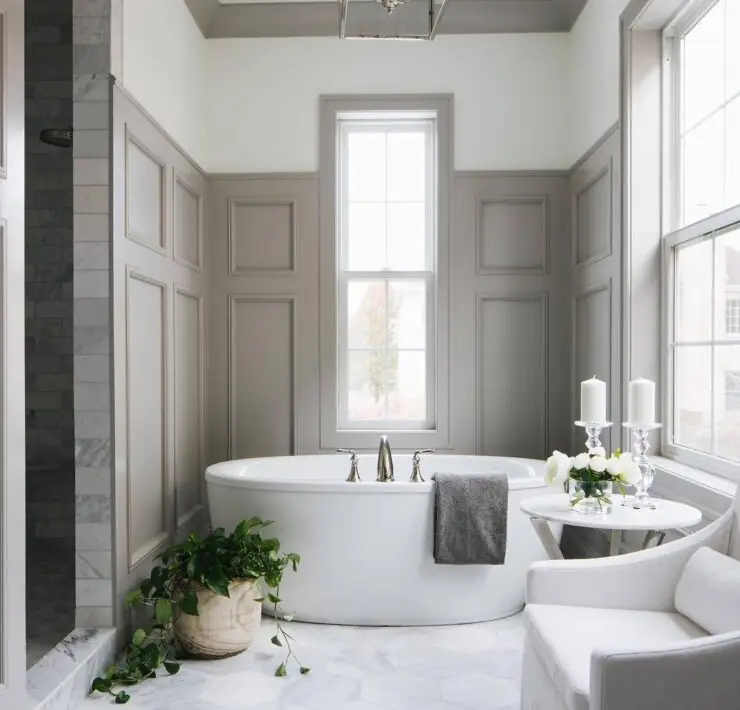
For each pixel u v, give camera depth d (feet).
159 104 11.10
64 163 12.97
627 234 10.41
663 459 10.16
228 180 13.91
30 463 13.09
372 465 13.38
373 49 13.83
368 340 14.19
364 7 13.29
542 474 11.62
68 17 12.91
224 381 13.92
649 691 5.07
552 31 13.73
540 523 8.58
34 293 13.02
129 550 9.60
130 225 9.73
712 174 9.16
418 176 14.23
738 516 6.87
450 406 13.83
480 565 10.34
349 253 14.23
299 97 13.87
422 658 9.23
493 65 13.78
